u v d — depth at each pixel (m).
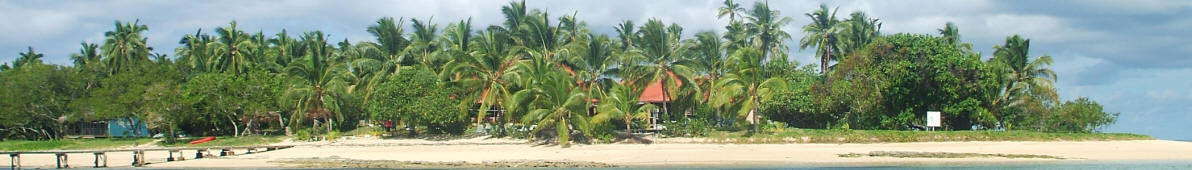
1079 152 41.59
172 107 53.44
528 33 57.72
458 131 51.56
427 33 59.34
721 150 43.09
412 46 55.75
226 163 41.47
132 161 45.00
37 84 58.88
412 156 42.94
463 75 50.09
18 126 60.62
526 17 57.12
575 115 45.19
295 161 41.31
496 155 42.62
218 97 54.88
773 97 53.19
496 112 58.03
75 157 48.38
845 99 50.91
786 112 53.97
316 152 45.81
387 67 54.41
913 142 45.56
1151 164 37.03
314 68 55.53
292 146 49.12
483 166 38.25
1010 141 45.78
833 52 65.69
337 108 55.03
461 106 48.44
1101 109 50.75
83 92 61.59
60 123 61.91
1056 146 44.03
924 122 51.00
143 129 65.12
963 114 51.22
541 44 56.62
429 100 48.44
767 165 37.19
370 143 48.75
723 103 46.62
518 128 48.91
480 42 53.78
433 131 51.84
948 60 49.44
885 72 49.41
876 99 49.66
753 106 47.69
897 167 35.97
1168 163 37.41
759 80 48.62
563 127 44.81
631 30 67.88
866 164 37.31
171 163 42.50
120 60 70.69
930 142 45.50
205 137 58.75
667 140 46.78
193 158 45.31
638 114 48.22
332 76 56.06
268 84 56.16
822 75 59.09
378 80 52.72
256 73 57.34
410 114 48.56
